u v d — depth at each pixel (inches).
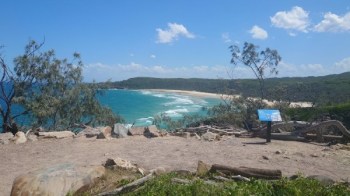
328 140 585.9
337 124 573.0
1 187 355.6
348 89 2972.4
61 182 309.4
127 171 380.2
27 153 495.8
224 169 342.3
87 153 491.5
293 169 402.0
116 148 520.4
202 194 277.1
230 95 1376.7
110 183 335.3
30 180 306.8
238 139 596.1
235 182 307.7
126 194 293.3
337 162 441.7
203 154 475.5
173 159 447.8
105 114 1057.5
